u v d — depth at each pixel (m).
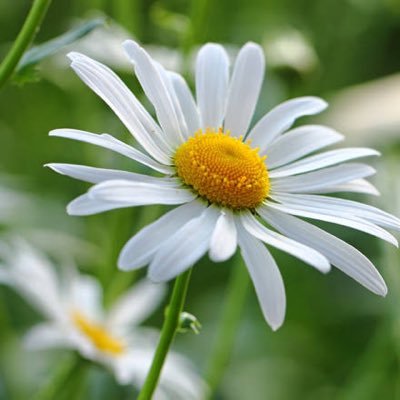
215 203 0.30
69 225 0.45
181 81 0.31
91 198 0.27
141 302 0.40
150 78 0.30
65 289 0.39
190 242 0.28
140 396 0.28
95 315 0.39
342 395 0.43
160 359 0.28
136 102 0.29
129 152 0.29
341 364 0.47
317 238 0.29
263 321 0.47
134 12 0.41
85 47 0.38
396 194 0.41
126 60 0.38
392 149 0.42
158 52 0.40
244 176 0.30
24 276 0.37
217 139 0.30
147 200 0.28
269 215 0.30
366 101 0.44
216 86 0.31
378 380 0.40
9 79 0.30
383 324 0.42
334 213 0.30
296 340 0.47
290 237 0.29
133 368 0.37
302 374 0.46
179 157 0.30
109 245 0.40
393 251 0.40
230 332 0.39
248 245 0.29
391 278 0.39
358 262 0.29
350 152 0.31
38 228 0.43
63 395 0.36
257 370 0.45
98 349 0.37
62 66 0.40
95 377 0.40
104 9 0.44
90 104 0.42
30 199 0.43
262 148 0.31
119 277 0.39
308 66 0.41
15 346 0.40
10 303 0.44
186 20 0.40
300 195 0.30
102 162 0.41
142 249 0.28
